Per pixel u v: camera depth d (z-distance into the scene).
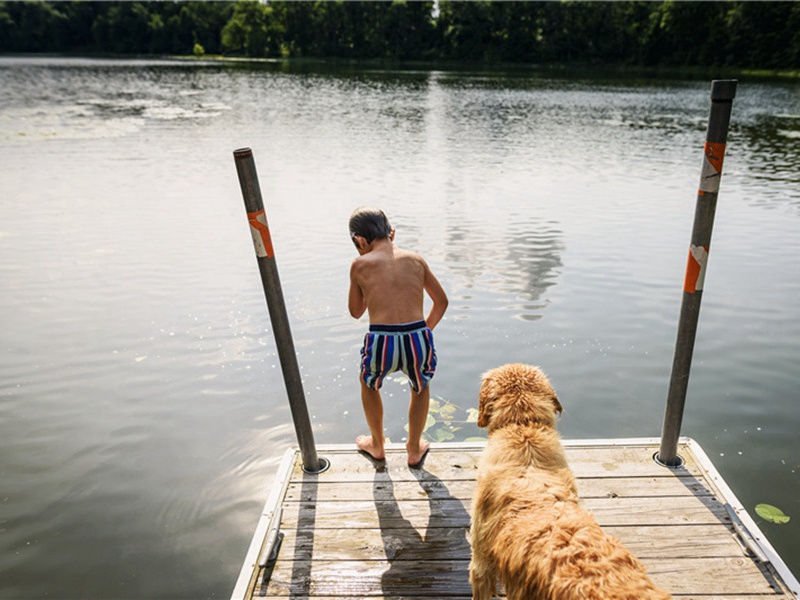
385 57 93.38
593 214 10.38
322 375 5.21
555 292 6.94
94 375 5.19
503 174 14.16
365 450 3.60
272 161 15.61
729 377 5.12
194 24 104.25
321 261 7.94
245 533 3.45
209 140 18.89
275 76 51.69
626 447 3.59
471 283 7.20
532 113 27.48
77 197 11.26
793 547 3.28
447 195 11.84
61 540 3.39
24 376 5.15
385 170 14.59
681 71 64.81
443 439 4.29
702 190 2.78
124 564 3.22
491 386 2.57
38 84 40.84
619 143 19.27
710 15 69.62
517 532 1.93
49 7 103.44
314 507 3.14
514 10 81.88
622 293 6.90
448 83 45.75
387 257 3.11
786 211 10.66
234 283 7.20
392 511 3.10
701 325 6.12
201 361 5.42
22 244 8.52
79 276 7.36
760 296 6.82
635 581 1.64
